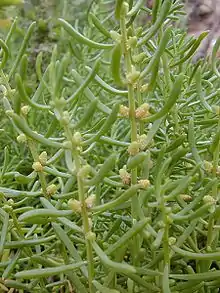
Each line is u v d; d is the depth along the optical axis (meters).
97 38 0.20
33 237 0.11
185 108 0.13
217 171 0.09
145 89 0.09
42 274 0.08
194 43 0.10
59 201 0.10
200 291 0.10
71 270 0.09
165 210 0.08
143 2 0.08
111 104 0.15
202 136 0.12
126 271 0.08
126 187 0.09
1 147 0.17
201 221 0.10
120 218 0.10
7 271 0.10
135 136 0.09
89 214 0.09
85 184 0.08
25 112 0.09
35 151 0.09
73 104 0.10
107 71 0.19
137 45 0.09
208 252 0.09
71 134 0.08
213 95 0.11
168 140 0.11
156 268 0.10
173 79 0.12
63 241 0.09
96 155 0.14
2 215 0.10
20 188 0.15
